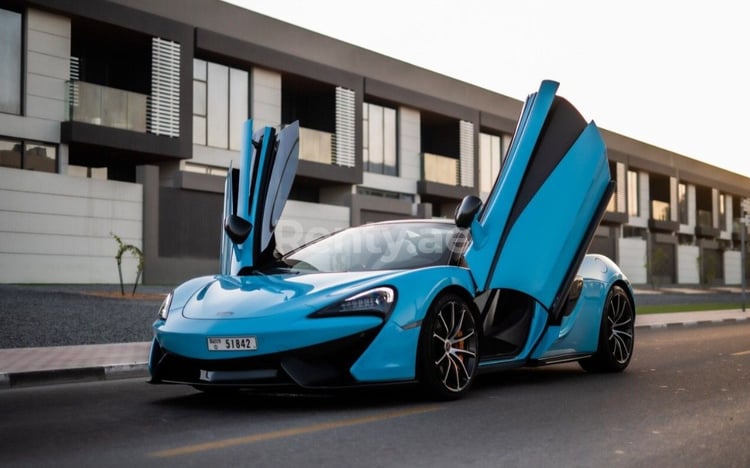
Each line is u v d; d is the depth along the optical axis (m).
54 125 18.39
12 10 17.89
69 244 17.88
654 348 8.40
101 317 10.62
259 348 4.05
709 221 51.62
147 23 19.75
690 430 3.73
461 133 30.64
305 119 26.38
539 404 4.45
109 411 4.38
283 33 23.62
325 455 3.20
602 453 3.24
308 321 4.07
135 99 19.56
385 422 3.89
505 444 3.40
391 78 27.53
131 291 16.19
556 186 5.24
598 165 5.42
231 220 5.09
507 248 5.02
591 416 4.08
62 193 17.78
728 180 54.03
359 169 25.84
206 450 3.30
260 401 4.60
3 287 15.45
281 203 5.32
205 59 22.05
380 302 4.21
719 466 3.04
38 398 5.01
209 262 21.02
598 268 6.07
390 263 4.91
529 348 5.22
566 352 5.58
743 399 4.68
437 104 29.38
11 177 16.91
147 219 19.44
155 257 19.59
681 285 45.25
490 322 5.14
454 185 30.06
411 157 28.86
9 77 17.81
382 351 4.18
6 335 8.48
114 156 20.38
